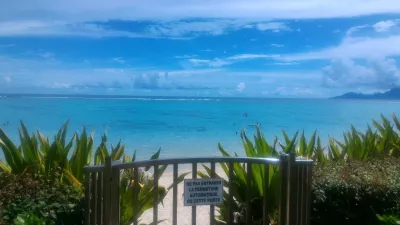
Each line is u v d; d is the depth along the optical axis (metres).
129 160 6.45
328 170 6.27
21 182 5.43
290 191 5.19
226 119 51.16
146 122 45.97
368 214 5.70
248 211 5.50
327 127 44.12
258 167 6.18
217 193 5.23
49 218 4.96
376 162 7.02
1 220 4.82
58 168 6.03
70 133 33.94
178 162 5.24
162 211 9.19
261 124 45.91
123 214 5.71
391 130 9.41
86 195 4.88
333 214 5.70
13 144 6.16
